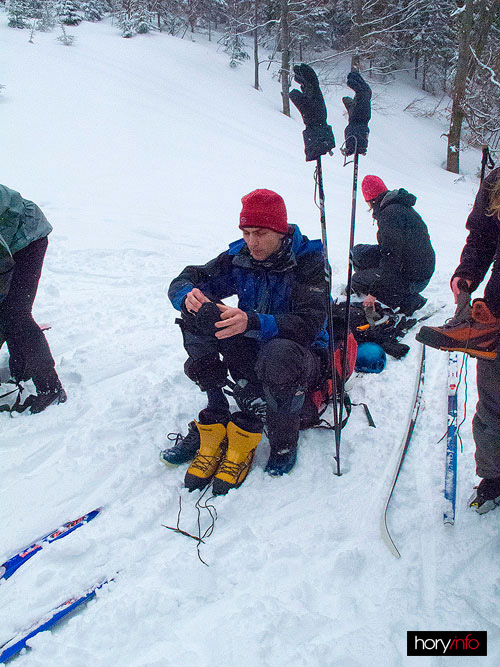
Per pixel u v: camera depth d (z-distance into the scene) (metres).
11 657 1.56
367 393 2.91
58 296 4.28
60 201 7.90
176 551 1.90
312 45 26.77
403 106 25.25
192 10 26.81
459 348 1.72
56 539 1.94
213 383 2.29
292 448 2.29
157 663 1.50
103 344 3.48
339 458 2.31
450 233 7.90
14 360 2.81
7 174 9.31
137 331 3.69
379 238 3.75
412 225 3.62
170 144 12.80
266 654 1.52
